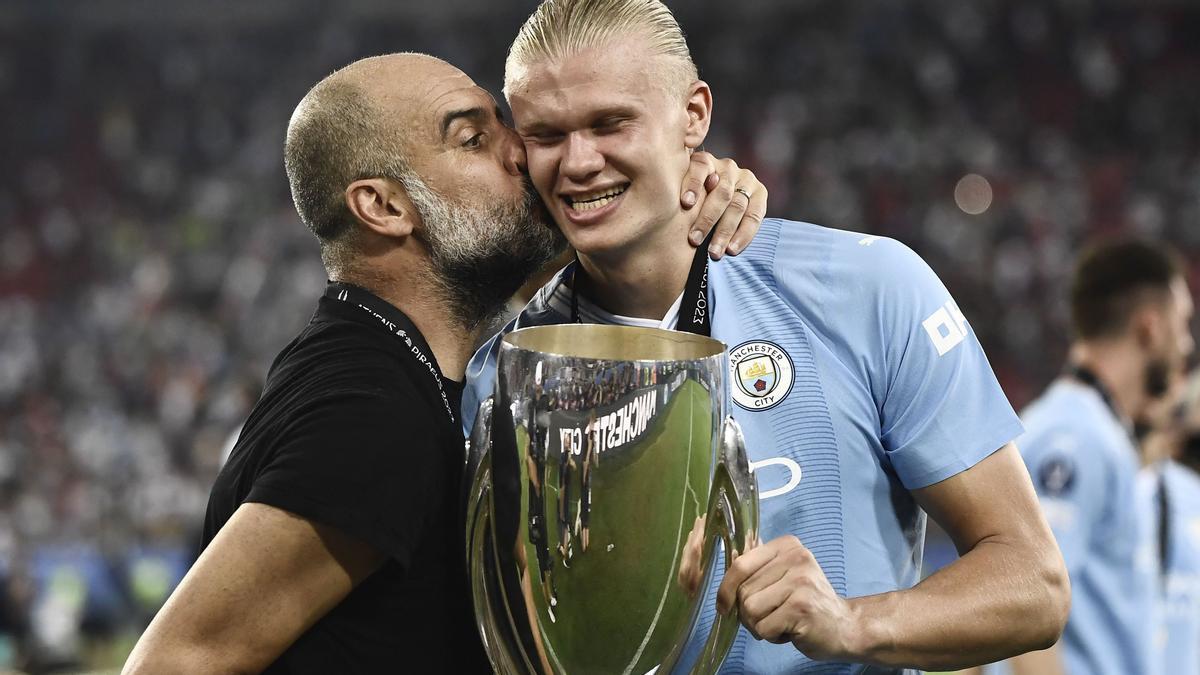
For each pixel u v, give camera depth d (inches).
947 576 63.5
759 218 71.9
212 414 566.9
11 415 589.0
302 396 66.1
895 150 754.8
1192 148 743.1
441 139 70.4
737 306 71.3
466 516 62.7
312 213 73.0
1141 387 127.0
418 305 72.4
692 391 57.9
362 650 65.6
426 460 65.3
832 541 68.7
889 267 70.1
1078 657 119.4
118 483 523.2
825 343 70.2
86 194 797.9
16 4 906.7
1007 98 794.8
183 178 804.0
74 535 444.5
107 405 592.7
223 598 60.8
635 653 60.0
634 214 67.0
